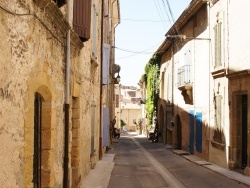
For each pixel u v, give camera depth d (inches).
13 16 193.9
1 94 178.4
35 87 238.5
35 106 269.1
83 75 463.2
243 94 589.0
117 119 2763.3
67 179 339.0
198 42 823.1
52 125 283.0
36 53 239.5
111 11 1294.3
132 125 3250.5
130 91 3804.1
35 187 267.9
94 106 605.9
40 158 277.9
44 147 278.8
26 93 219.8
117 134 1787.6
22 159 213.3
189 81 902.4
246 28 563.2
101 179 513.0
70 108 365.1
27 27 218.4
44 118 278.8
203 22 781.3
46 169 278.1
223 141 654.5
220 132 674.8
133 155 923.4
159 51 1333.7
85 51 478.3
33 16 229.9
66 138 338.0
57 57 306.3
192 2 798.5
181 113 1012.5
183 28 978.1
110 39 1285.7
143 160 806.5
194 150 860.0
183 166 695.7
